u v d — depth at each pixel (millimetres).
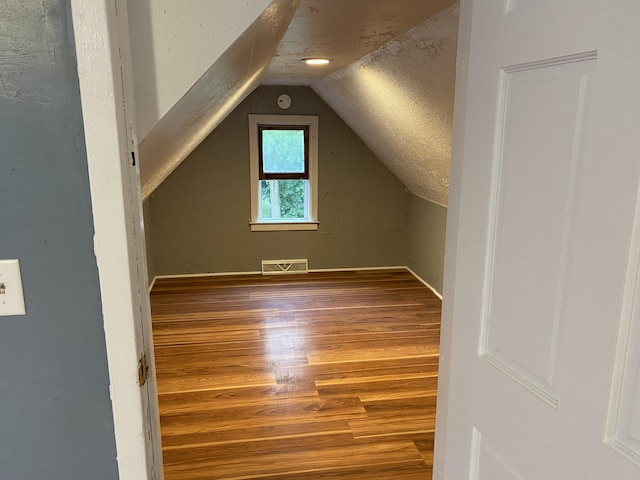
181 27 917
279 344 3229
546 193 687
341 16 1696
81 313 895
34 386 920
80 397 935
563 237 661
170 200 4570
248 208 4719
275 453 2146
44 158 823
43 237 854
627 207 560
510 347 795
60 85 797
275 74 3621
